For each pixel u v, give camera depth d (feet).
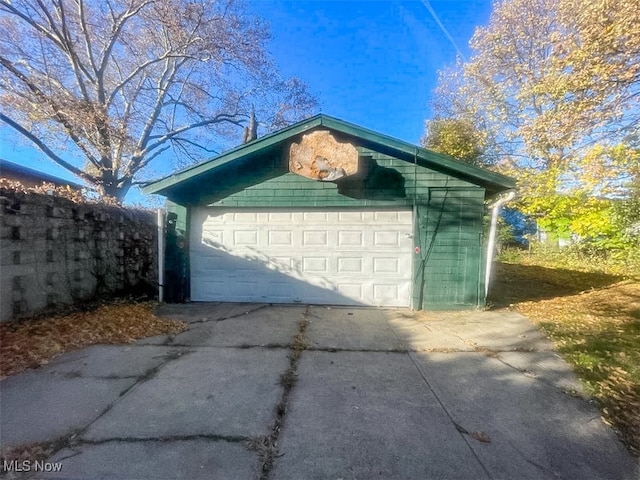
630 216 34.12
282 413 8.55
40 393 9.43
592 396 9.46
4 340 12.78
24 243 15.30
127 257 24.38
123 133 37.52
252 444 7.29
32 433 7.55
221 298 21.49
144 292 24.40
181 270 21.29
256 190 20.90
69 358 12.03
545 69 32.07
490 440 7.50
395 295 20.35
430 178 19.81
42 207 16.40
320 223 20.86
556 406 8.96
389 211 20.38
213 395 9.46
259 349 13.20
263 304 20.86
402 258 20.31
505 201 20.68
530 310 19.69
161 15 35.96
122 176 43.47
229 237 21.43
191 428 7.84
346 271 20.71
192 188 21.17
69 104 33.14
